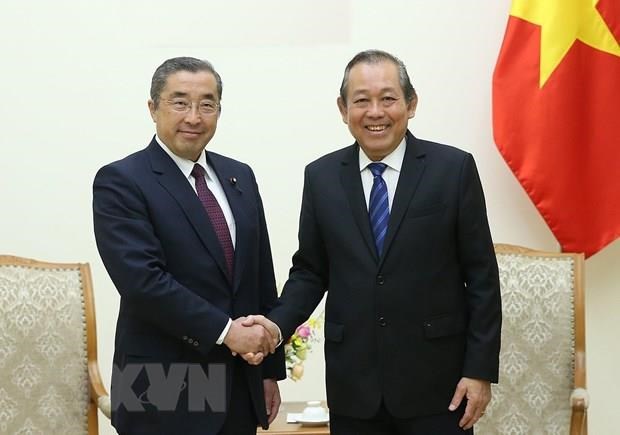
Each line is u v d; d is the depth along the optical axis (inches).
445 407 107.0
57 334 140.6
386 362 106.4
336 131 174.7
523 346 144.2
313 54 174.1
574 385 142.5
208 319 105.3
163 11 172.6
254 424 113.4
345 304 108.4
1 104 171.2
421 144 111.7
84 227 172.6
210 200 112.8
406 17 173.8
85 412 141.4
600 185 163.6
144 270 104.7
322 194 112.6
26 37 171.2
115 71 172.1
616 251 173.8
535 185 164.6
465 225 107.9
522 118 165.5
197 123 109.4
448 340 107.6
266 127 174.4
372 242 108.0
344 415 109.0
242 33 173.5
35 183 171.8
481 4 173.8
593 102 163.8
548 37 163.9
